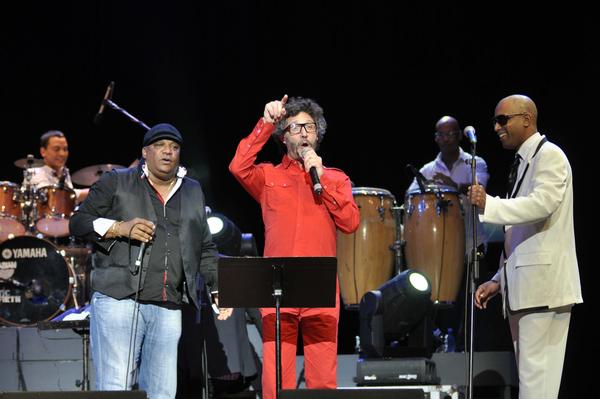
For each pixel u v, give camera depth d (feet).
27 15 107.86
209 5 107.65
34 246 82.89
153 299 50.39
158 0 107.76
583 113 95.35
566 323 55.47
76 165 110.11
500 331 75.97
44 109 109.29
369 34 105.60
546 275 54.65
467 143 102.99
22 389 71.41
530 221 54.19
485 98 102.27
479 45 102.01
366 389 44.27
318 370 52.21
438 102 104.06
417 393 44.14
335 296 51.37
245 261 48.19
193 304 51.85
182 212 51.98
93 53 108.27
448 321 81.10
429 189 75.77
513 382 68.54
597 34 94.99
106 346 49.57
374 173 106.11
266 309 53.06
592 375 89.20
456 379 68.64
